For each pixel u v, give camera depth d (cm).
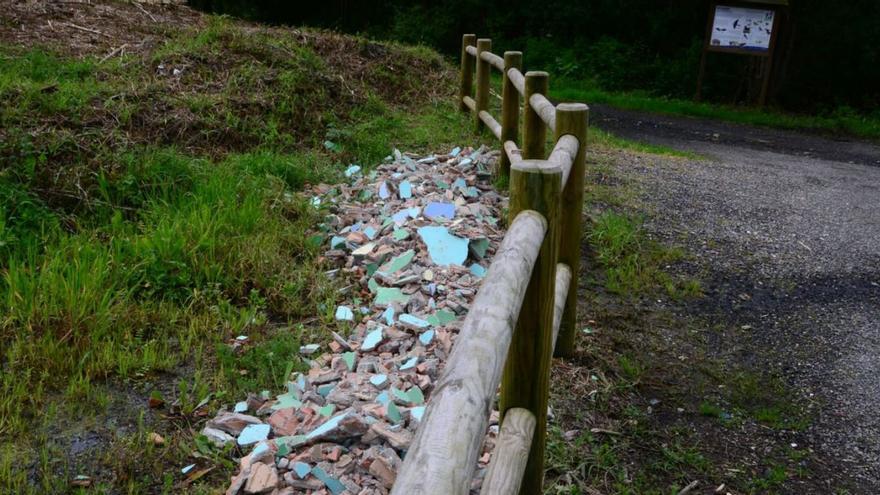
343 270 390
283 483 240
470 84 724
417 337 325
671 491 260
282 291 363
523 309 199
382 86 729
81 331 315
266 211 434
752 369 344
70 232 396
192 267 365
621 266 431
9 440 259
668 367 339
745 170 706
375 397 282
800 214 559
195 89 575
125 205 423
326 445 254
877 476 276
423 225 420
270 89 594
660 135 936
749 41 1230
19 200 394
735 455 284
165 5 828
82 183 423
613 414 301
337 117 609
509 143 494
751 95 1316
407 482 96
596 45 1466
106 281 349
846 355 359
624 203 538
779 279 437
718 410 310
